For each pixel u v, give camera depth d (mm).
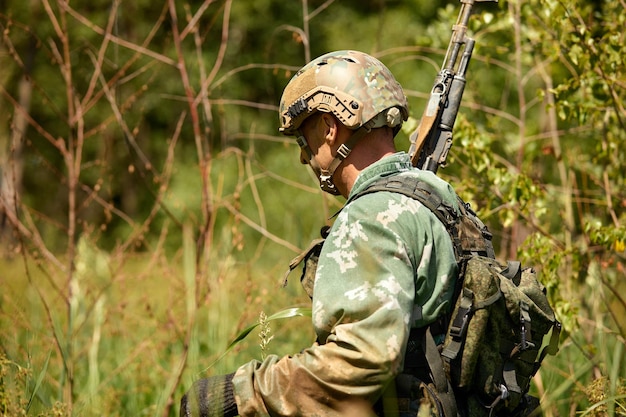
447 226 4480
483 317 4344
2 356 5875
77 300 8273
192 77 25516
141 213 23797
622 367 6605
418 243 4320
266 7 28000
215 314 8344
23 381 6258
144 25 25312
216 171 23344
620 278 8812
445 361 4363
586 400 6918
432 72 23781
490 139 8805
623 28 8633
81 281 8859
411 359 4387
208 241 8586
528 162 9961
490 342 4430
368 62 4715
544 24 9344
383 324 4090
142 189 24812
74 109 10203
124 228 22578
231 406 4426
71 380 7148
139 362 8906
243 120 25797
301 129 4801
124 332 9344
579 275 8648
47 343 8742
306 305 9055
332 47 27188
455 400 4348
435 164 5445
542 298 4676
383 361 4043
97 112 27188
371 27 25781
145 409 8086
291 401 4184
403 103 4746
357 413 4121
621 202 9141
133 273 10359
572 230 8828
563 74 10906
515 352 4461
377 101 4625
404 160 4746
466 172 9062
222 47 9859
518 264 4688
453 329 4352
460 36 5641
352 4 27750
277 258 11719
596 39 8414
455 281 4418
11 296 9539
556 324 4750
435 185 4574
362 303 4137
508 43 10055
